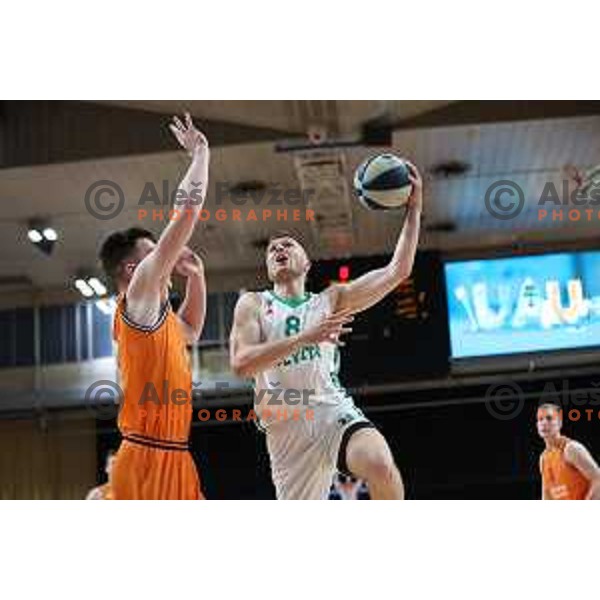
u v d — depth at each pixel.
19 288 13.08
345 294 7.90
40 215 12.48
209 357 12.38
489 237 12.59
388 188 7.60
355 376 12.73
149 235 7.10
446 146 12.10
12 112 12.12
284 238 8.10
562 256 12.53
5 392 13.22
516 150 12.20
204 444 13.72
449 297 12.61
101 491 8.30
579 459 9.88
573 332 12.48
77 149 12.09
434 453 13.59
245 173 12.10
